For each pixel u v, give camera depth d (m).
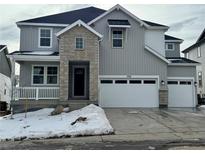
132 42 16.05
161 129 8.31
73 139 7.07
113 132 7.80
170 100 16.52
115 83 15.72
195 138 6.91
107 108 15.07
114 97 15.59
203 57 23.31
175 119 10.54
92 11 19.61
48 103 13.48
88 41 13.95
